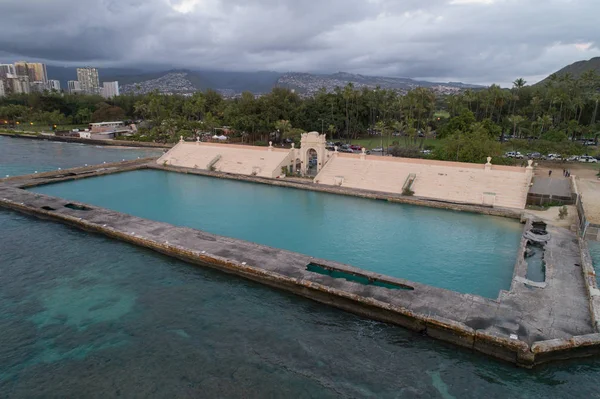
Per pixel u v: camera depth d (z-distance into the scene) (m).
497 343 29.09
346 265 41.28
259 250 45.22
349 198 70.00
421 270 42.78
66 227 55.31
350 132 144.38
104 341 30.95
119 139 153.50
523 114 130.62
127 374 27.53
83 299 36.94
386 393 26.02
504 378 27.58
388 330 32.97
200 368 28.14
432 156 89.31
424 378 27.45
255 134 137.25
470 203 63.75
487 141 83.69
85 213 58.12
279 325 33.50
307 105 149.62
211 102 184.62
